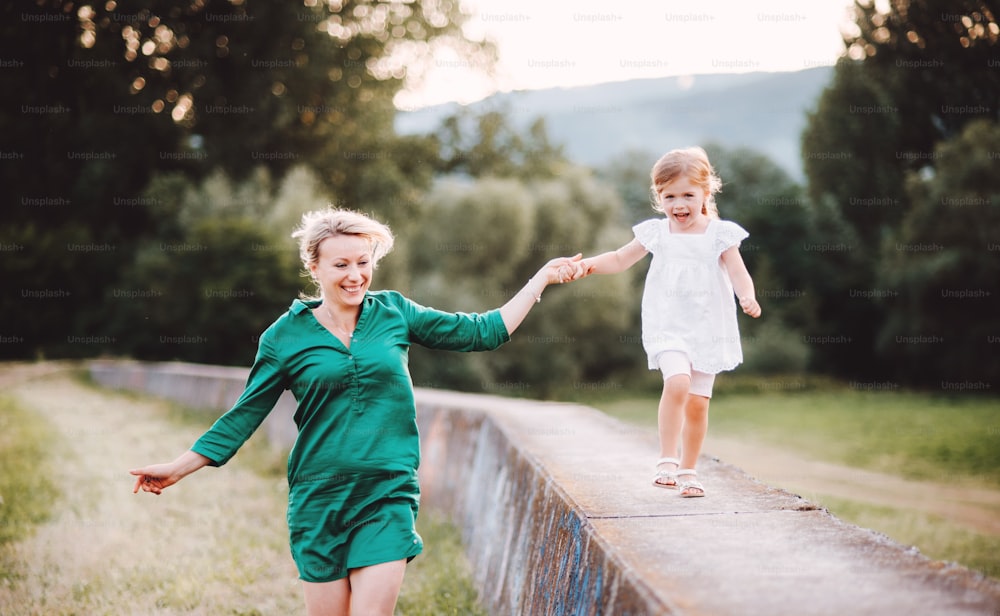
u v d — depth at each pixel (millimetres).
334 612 3568
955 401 26016
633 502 3818
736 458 15453
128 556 6359
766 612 2398
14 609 5156
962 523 9383
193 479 9602
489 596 5219
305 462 3561
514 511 5035
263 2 32062
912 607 2438
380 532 3469
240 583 5746
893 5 26922
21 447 11398
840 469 14023
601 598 2967
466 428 7895
